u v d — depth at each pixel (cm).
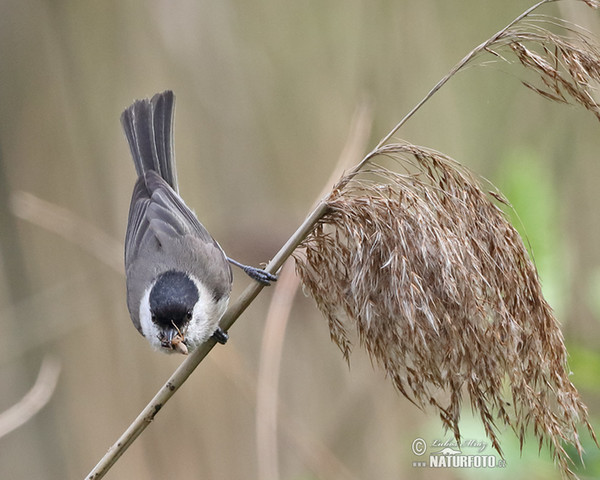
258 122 1201
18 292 1180
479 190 545
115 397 1152
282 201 1173
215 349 972
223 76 1198
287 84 1208
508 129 1092
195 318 741
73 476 1119
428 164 553
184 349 711
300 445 944
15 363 1175
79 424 1147
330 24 1208
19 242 1191
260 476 696
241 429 1127
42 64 1219
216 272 791
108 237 1093
